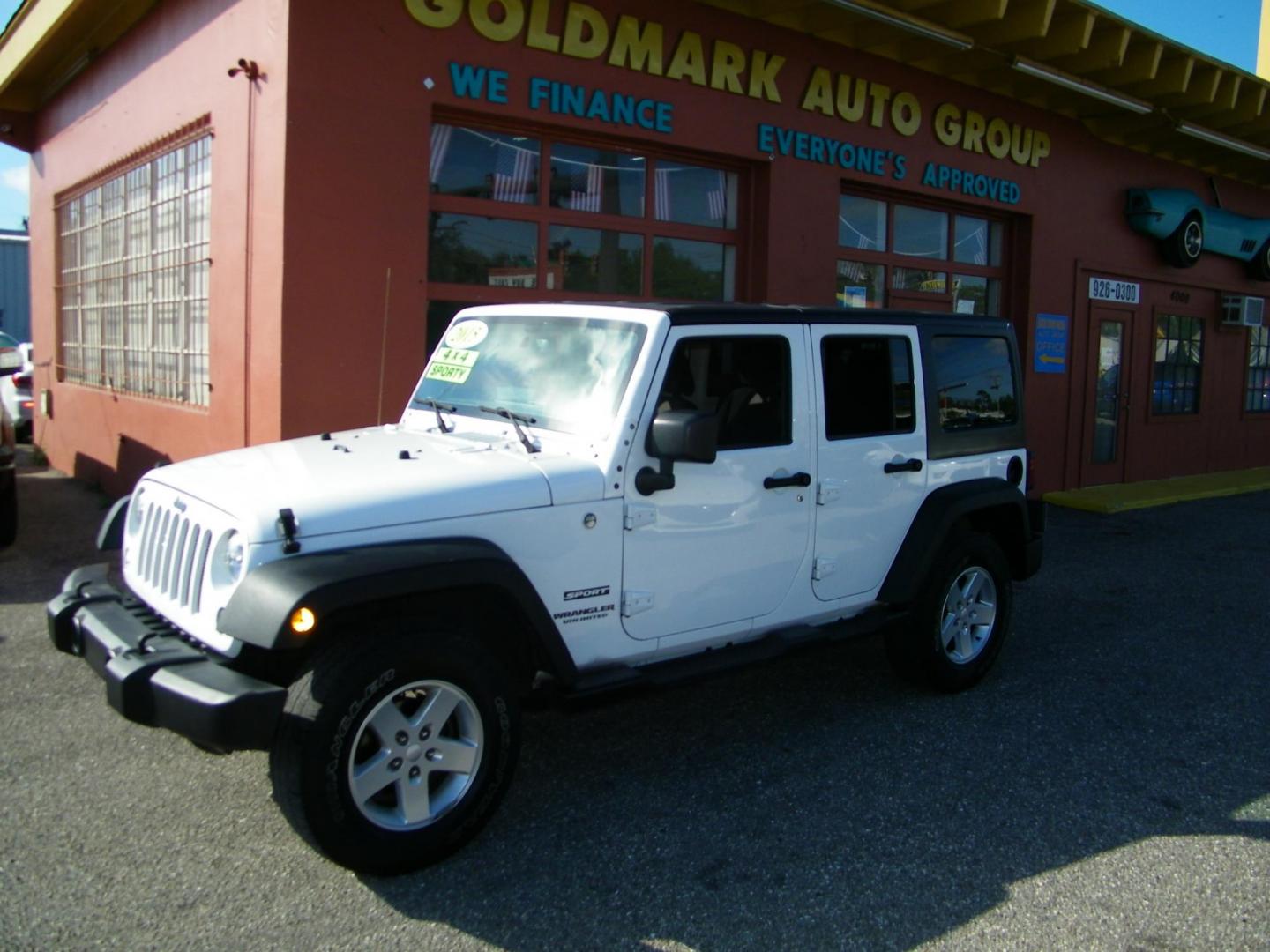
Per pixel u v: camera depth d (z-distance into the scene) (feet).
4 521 26.45
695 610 14.24
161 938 10.57
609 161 28.32
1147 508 39.47
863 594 16.49
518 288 26.86
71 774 14.24
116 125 33.47
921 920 11.29
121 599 13.16
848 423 16.05
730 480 14.35
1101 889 12.01
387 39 23.50
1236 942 11.00
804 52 30.91
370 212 23.53
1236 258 48.91
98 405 35.94
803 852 12.66
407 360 24.25
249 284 24.20
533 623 12.14
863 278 34.47
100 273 36.91
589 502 12.91
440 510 11.80
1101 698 18.39
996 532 19.31
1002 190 37.27
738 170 30.83
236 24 24.52
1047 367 40.04
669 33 27.96
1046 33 32.22
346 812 10.91
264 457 13.50
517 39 25.36
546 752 15.48
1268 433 54.24
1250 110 41.96
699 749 15.70
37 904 11.13
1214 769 15.47
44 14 34.06
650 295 29.35
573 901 11.46
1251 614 24.30
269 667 11.75
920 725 16.89
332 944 10.55
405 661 11.15
